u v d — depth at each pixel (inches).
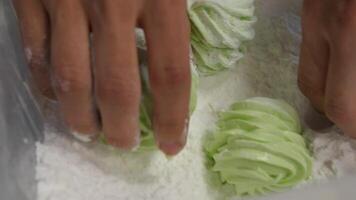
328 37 9.9
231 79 12.0
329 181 10.4
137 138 9.5
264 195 10.5
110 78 8.7
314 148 11.0
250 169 10.2
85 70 8.9
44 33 9.2
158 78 8.9
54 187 9.7
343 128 10.3
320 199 10.1
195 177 10.5
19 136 9.2
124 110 8.9
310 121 11.4
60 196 9.7
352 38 9.4
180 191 10.2
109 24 8.6
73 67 8.8
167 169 10.4
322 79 10.5
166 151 9.7
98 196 9.8
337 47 9.7
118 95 8.7
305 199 10.1
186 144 10.7
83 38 8.8
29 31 9.2
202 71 11.6
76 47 8.8
